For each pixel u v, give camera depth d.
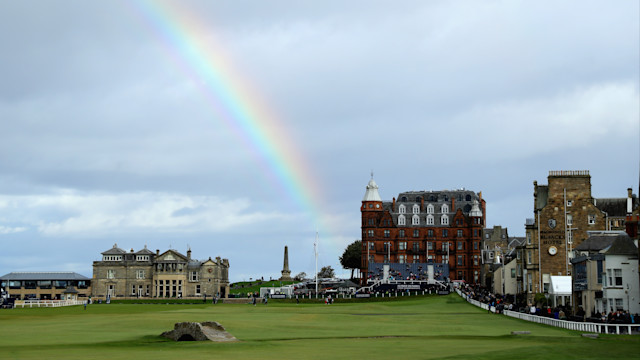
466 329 94.19
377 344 70.94
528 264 159.38
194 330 73.94
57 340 74.19
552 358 57.03
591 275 111.50
